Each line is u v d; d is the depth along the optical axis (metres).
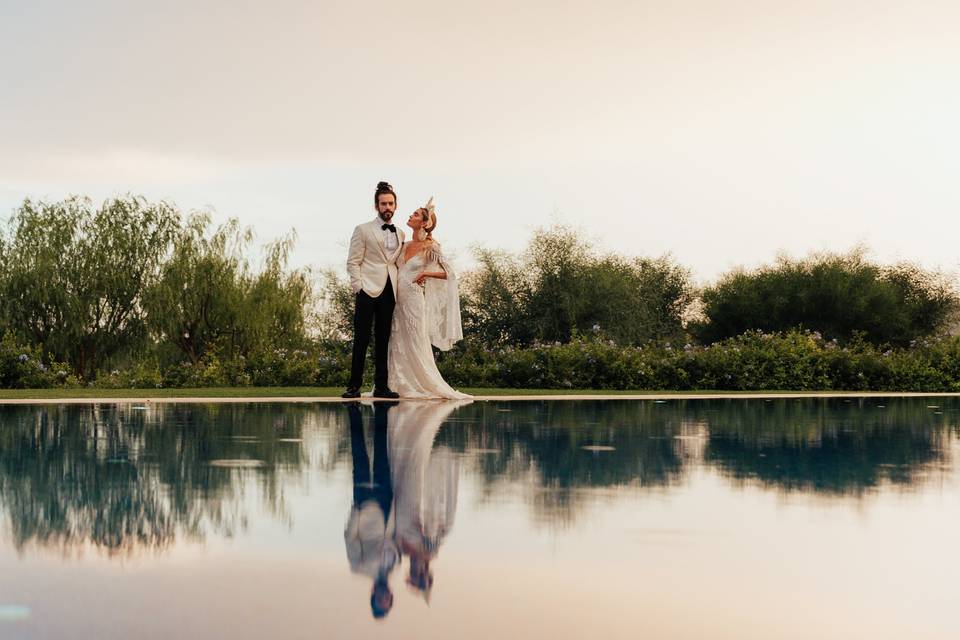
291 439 4.93
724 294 31.34
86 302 20.94
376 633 1.58
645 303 29.02
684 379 13.86
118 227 21.61
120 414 6.82
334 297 25.70
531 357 13.58
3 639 1.52
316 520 2.61
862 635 1.61
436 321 9.73
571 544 2.30
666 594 1.85
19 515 2.65
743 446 4.77
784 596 1.84
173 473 3.56
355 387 9.40
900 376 14.78
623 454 4.33
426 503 2.91
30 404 8.18
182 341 21.98
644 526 2.54
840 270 30.14
